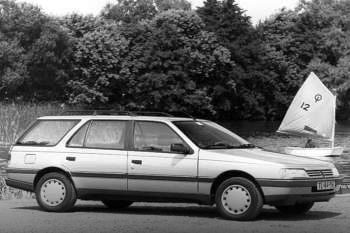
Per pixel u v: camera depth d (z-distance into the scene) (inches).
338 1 3481.8
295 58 3267.7
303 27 3314.5
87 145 476.1
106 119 479.2
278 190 421.1
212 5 3070.9
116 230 394.3
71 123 490.6
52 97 2620.6
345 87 3036.4
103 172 465.4
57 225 415.5
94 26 2866.6
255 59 3095.5
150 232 386.6
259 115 3152.1
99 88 2719.0
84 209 507.2
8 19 2456.9
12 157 497.0
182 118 478.9
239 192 429.7
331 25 3400.6
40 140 493.0
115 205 517.7
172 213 481.1
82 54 2687.0
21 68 2395.4
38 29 2487.7
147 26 2856.8
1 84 2372.0
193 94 2792.8
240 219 429.1
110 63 2714.1
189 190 444.1
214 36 2910.9
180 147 446.0
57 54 2556.6
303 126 1380.4
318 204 535.2
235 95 3019.2
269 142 1850.4
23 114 1715.1
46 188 482.0
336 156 1350.9
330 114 1354.6
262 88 3152.1
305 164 434.0
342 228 401.7
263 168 424.8
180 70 2753.4
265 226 408.2
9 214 470.6
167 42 2748.5
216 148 450.9
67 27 2812.5
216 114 3078.2
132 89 2785.4
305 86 1376.7
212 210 503.8
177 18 2866.6
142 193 458.0
